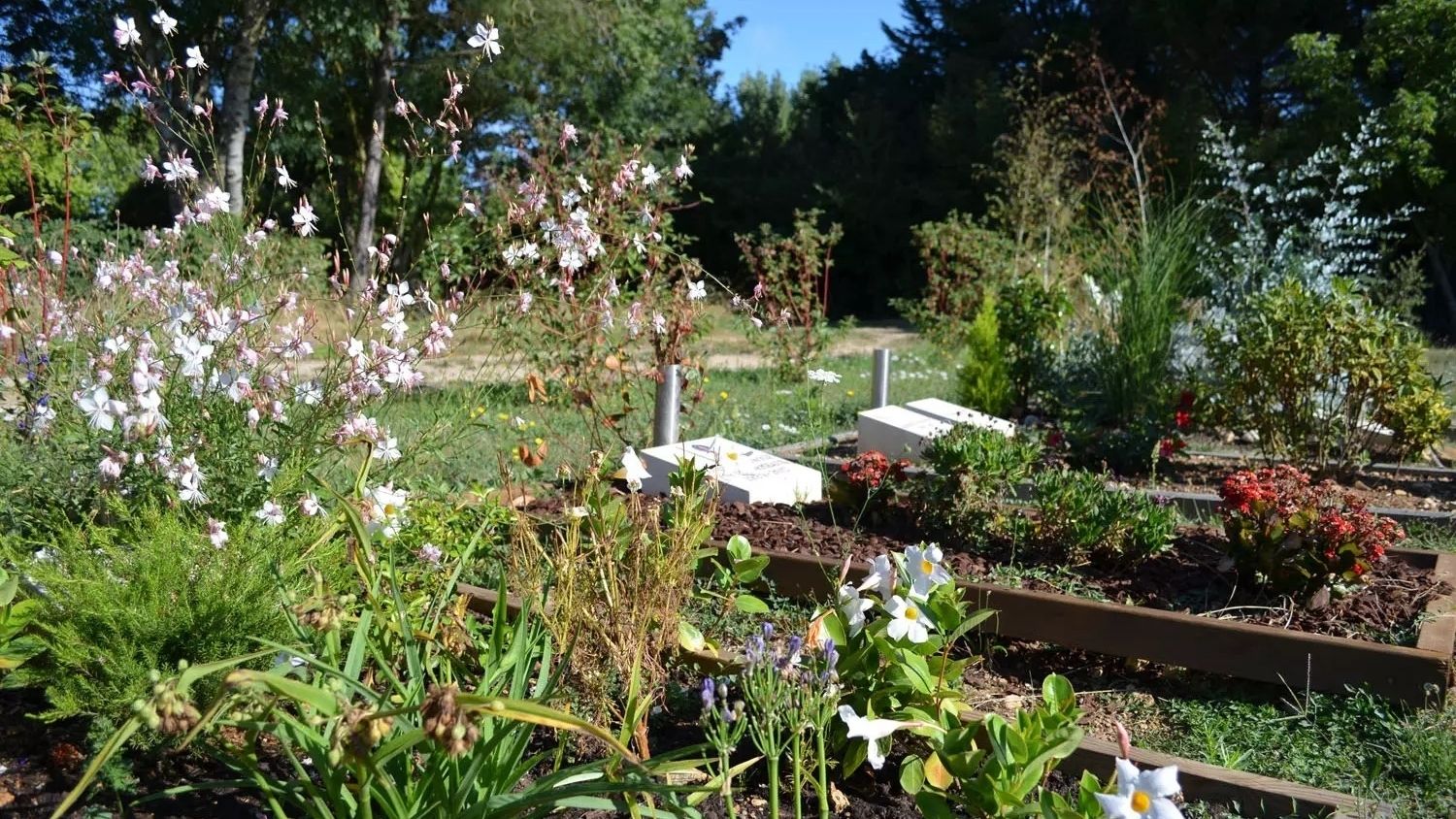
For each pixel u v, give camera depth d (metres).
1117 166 17.69
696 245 35.41
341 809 2.46
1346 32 25.17
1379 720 3.63
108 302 4.57
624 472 4.29
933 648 3.15
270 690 2.50
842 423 10.11
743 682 2.80
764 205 34.47
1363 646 3.75
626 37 24.81
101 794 2.87
